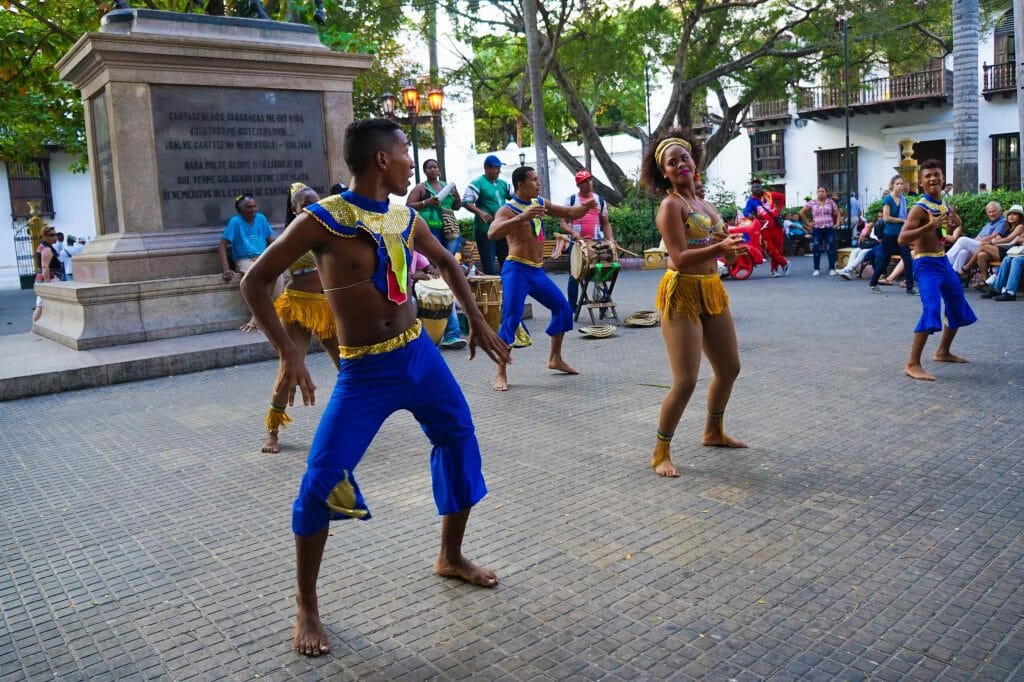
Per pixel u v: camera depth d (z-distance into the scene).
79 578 3.67
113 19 9.27
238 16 10.66
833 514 4.02
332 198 2.99
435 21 22.19
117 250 9.23
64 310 9.66
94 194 10.27
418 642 3.00
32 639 3.14
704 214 4.75
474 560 3.66
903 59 22.83
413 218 3.19
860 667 2.73
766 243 16.58
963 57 18.12
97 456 5.61
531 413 6.23
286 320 5.65
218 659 2.94
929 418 5.61
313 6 13.80
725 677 2.70
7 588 3.60
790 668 2.74
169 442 5.88
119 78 9.18
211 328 9.52
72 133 21.31
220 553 3.88
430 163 10.37
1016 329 8.88
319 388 7.45
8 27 13.86
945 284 6.92
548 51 22.56
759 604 3.17
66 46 14.88
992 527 3.79
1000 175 26.42
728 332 4.84
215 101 9.78
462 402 3.30
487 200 10.81
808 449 5.06
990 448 4.91
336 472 2.95
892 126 29.23
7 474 5.27
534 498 4.41
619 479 4.66
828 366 7.41
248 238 9.63
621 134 33.38
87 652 3.03
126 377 8.13
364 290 3.01
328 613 3.24
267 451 5.52
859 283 14.51
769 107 31.22
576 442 5.43
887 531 3.80
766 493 4.35
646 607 3.19
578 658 2.85
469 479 3.31
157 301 9.30
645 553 3.67
